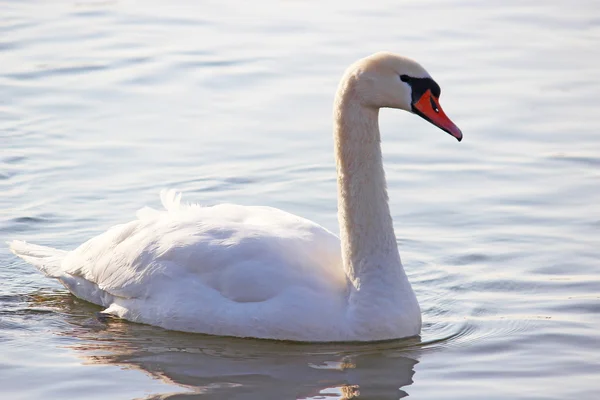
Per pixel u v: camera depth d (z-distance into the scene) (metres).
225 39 23.72
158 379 11.01
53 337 12.20
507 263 14.26
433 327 12.48
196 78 21.45
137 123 19.28
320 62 22.22
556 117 19.31
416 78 11.62
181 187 16.73
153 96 20.59
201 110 19.91
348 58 22.39
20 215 15.75
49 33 24.09
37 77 21.44
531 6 26.08
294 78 21.39
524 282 13.67
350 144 11.89
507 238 14.98
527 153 17.91
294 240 12.27
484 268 14.16
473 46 23.12
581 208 15.80
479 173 17.22
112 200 16.30
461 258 14.48
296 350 11.73
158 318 12.35
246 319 11.92
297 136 18.73
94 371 11.21
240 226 12.46
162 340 12.05
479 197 16.34
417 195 16.52
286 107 19.98
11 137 18.53
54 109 19.86
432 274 14.08
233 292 12.02
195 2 26.62
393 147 18.39
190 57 22.56
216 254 12.16
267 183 16.94
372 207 11.93
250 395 10.62
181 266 12.31
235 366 11.32
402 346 11.88
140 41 23.61
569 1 26.38
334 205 16.20
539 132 18.70
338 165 12.04
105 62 22.34
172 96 20.59
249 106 20.08
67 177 17.08
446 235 15.20
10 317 12.84
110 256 12.91
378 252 11.95
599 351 11.62
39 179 16.97
